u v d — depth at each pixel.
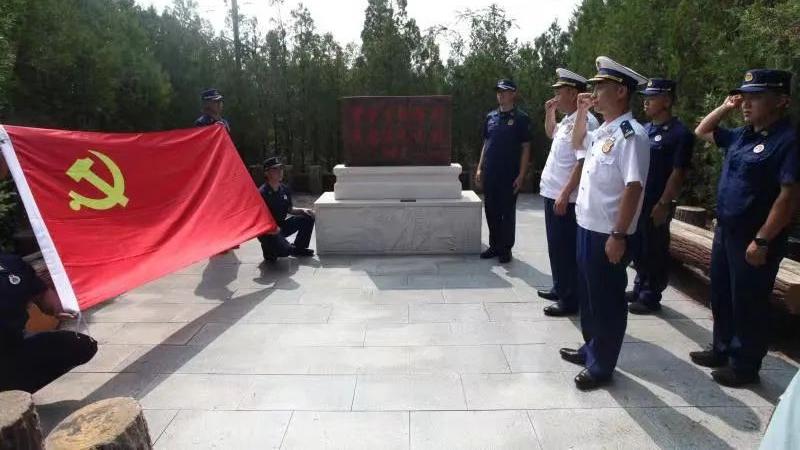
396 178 5.93
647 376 3.15
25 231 5.78
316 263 5.58
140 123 9.05
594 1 9.79
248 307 4.35
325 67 10.91
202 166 4.75
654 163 3.95
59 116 7.25
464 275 5.12
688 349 3.52
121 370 3.31
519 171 5.42
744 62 4.91
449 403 2.87
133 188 4.04
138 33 9.20
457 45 10.99
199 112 10.34
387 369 3.26
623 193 2.79
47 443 1.83
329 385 3.07
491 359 3.38
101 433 1.88
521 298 4.48
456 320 4.02
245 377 3.19
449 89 10.87
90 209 3.65
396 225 5.82
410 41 10.78
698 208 5.69
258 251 6.09
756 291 2.90
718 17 5.79
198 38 10.66
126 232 3.84
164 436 2.62
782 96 2.79
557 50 11.70
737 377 3.01
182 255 4.18
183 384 3.12
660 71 6.73
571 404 2.86
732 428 2.63
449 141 5.92
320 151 11.40
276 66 10.90
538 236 6.73
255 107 10.84
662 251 4.07
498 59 10.71
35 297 3.01
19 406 1.75
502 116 5.41
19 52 6.32
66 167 3.59
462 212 5.78
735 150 2.98
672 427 2.64
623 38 7.14
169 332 3.87
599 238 2.89
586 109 3.55
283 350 3.54
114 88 8.12
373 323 3.97
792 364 3.29
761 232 2.75
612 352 3.00
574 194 3.88
